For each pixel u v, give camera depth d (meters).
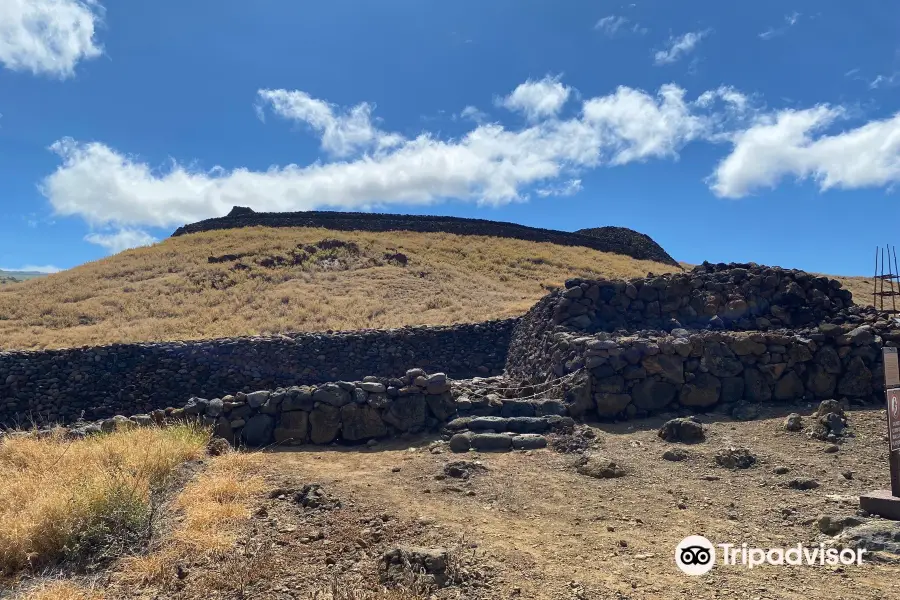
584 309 12.70
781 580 4.33
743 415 9.16
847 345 9.90
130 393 16.14
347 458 8.24
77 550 4.68
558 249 43.25
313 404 9.21
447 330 18.33
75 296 30.25
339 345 17.66
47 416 15.71
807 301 12.62
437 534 5.15
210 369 16.64
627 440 8.37
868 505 5.34
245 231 42.72
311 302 26.91
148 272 34.00
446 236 43.97
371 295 28.66
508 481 6.83
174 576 4.41
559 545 5.01
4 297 30.33
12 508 5.20
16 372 16.02
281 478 6.86
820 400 9.70
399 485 6.75
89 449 6.76
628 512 5.82
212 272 33.03
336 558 4.69
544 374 12.30
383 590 4.09
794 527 5.30
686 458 7.50
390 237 42.31
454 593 4.15
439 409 9.48
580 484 6.71
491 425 8.90
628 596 4.12
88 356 16.42
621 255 46.12
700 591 4.18
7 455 6.98
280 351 17.22
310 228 43.91
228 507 5.62
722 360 9.84
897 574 4.33
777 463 7.06
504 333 18.27
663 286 13.01
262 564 4.52
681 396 9.66
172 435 7.61
